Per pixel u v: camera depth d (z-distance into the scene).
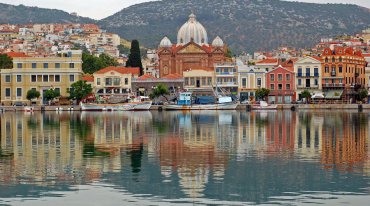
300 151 93.94
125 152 93.88
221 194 66.00
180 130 132.12
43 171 77.62
